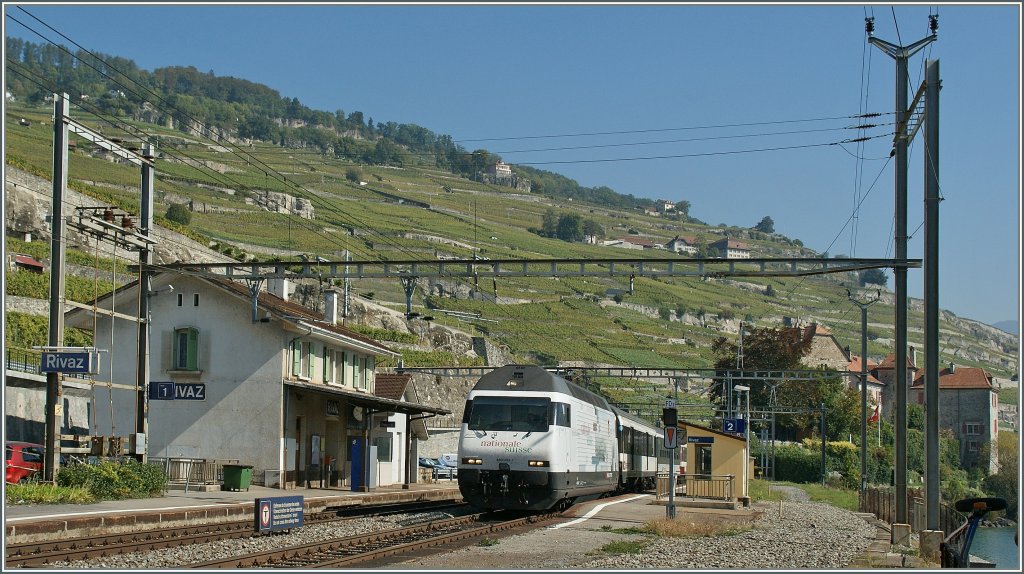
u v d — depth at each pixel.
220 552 18.28
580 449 31.78
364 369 48.22
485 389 30.41
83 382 28.38
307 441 41.84
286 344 39.78
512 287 121.94
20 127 121.62
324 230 123.00
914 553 23.36
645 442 50.66
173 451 39.72
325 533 22.28
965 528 16.23
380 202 180.25
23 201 58.09
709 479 41.31
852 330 169.50
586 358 102.69
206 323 40.22
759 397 93.94
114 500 27.09
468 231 170.50
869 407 98.62
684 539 23.95
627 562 18.50
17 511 21.55
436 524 24.67
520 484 28.95
